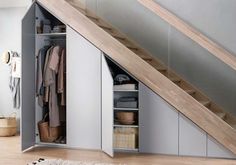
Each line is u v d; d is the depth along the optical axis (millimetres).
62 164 4086
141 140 4816
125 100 4918
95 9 6250
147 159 4488
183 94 4602
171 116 4695
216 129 4473
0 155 4668
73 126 5098
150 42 6031
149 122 4781
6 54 6480
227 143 4438
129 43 6113
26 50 4969
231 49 5641
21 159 4457
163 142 4734
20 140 5309
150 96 4777
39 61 5230
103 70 4844
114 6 6184
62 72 5164
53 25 5711
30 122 5102
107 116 4723
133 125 4875
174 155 4691
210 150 4555
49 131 5262
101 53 4949
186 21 5855
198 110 4535
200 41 4828
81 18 4996
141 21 6074
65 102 5250
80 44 5035
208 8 5750
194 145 4609
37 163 4090
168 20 4918
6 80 6574
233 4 5641
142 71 4770
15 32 6500
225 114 5496
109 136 4664
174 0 5902
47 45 5496
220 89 5668
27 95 5008
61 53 5219
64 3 5070
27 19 4996
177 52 5891
